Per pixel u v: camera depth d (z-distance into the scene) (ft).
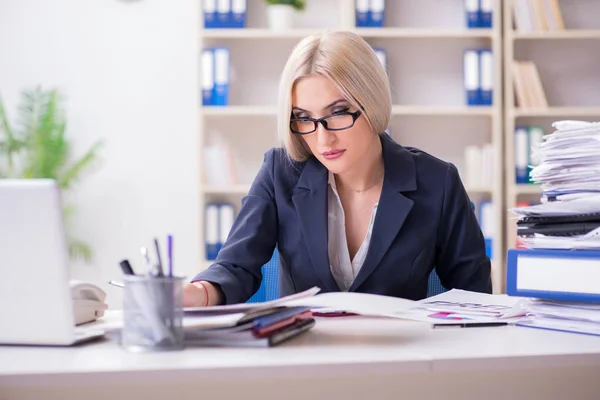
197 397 3.05
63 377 2.81
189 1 13.66
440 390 3.22
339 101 4.98
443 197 5.56
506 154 12.70
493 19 12.73
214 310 3.66
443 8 13.50
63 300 3.31
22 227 3.24
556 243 4.11
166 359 3.07
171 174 13.66
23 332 3.38
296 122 5.20
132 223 13.62
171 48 13.65
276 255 6.02
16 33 13.56
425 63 13.51
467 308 4.58
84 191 13.57
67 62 13.60
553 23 12.69
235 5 12.80
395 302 4.09
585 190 4.21
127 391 3.01
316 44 5.03
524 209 4.27
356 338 3.70
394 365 3.02
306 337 3.74
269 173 5.76
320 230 5.41
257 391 3.09
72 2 13.56
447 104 13.52
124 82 13.64
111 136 13.61
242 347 3.41
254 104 13.56
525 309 4.23
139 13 13.61
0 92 13.58
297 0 13.05
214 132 13.65
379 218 5.39
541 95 12.66
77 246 13.06
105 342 3.57
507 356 3.14
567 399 3.33
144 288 3.29
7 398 2.95
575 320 3.95
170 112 13.66
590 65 13.43
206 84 12.80
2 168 13.17
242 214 5.61
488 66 12.72
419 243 5.43
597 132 4.14
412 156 5.69
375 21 12.85
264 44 13.53
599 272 3.90
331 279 5.37
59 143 12.93
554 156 4.29
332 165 5.11
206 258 12.72
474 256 5.63
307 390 3.12
